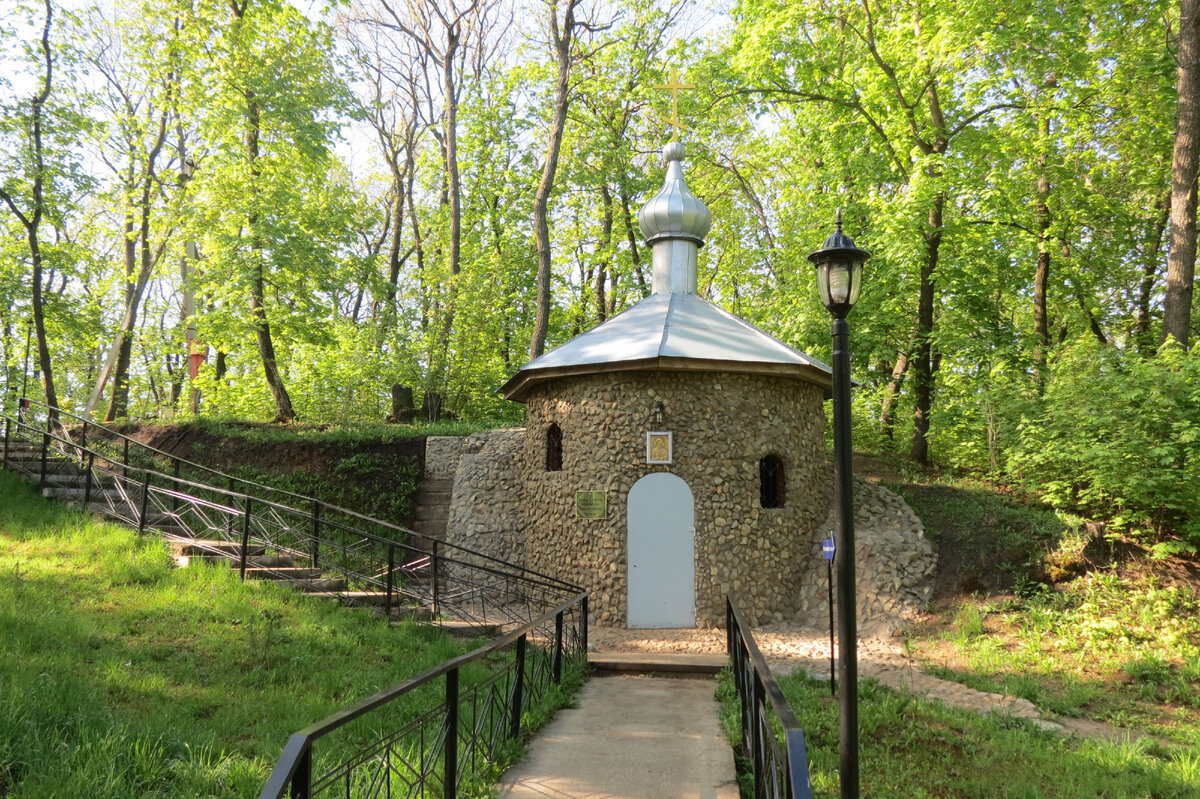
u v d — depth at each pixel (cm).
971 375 2139
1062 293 2294
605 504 1467
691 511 1443
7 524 1243
